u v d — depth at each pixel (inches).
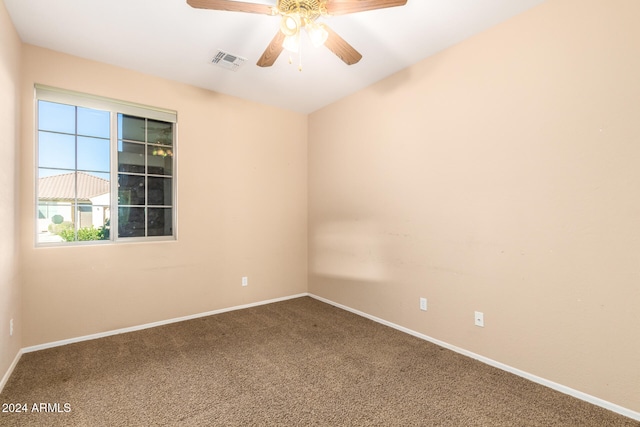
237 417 67.4
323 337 111.9
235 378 83.4
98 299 110.1
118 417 67.2
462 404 72.2
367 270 133.1
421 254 110.7
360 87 133.9
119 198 117.7
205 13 85.0
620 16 68.7
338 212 149.0
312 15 71.8
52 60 102.4
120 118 118.0
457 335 99.6
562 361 77.1
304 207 169.6
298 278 167.2
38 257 99.3
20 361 91.3
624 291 68.3
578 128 74.7
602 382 71.1
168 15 85.7
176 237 128.3
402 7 82.0
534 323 82.0
